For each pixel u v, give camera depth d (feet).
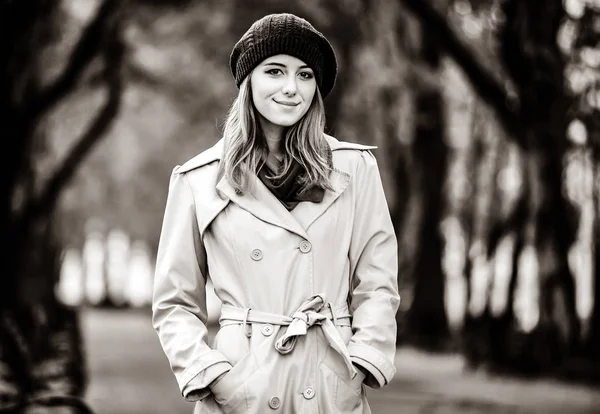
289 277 15.15
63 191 85.35
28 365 37.04
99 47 65.82
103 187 135.13
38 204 68.54
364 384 15.52
